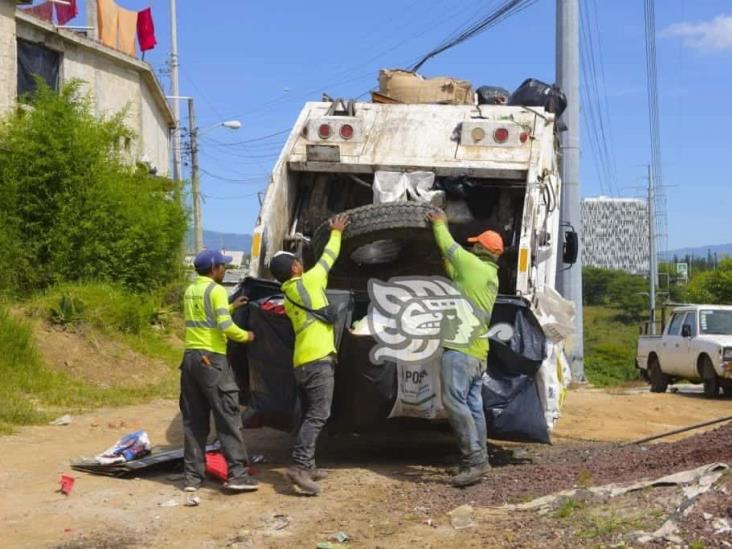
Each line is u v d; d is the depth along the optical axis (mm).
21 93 18906
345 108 9180
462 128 8734
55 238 16234
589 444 9742
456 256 7199
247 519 6316
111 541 5816
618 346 38625
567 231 12219
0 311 12938
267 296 7613
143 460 7707
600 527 5254
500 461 8430
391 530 5910
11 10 17859
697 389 21062
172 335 17469
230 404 7074
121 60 22500
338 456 8625
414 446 9148
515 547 5234
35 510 6484
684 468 6453
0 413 10031
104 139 17703
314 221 9117
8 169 16094
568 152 17812
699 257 92125
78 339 14281
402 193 8492
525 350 7414
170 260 19281
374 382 7383
